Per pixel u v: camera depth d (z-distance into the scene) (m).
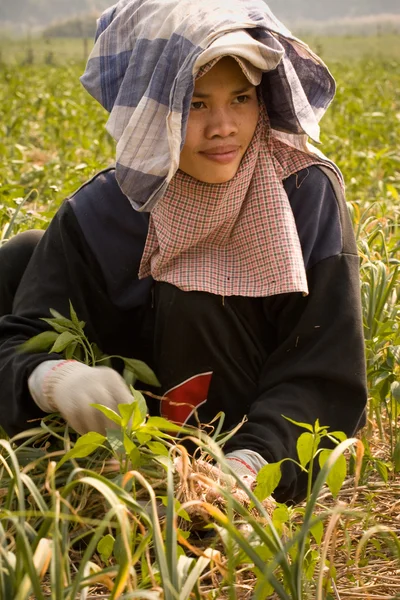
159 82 2.63
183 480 2.23
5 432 2.97
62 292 3.01
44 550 1.95
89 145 9.22
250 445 2.71
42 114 14.91
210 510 2.00
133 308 3.08
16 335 2.94
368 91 18.61
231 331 2.98
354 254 2.96
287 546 1.98
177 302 2.92
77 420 2.60
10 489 2.13
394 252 4.27
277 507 2.50
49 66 34.16
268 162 2.86
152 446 2.33
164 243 2.89
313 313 2.89
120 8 2.96
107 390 2.60
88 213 3.02
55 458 2.71
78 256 3.02
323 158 3.04
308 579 2.38
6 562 1.95
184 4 2.68
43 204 6.32
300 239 2.93
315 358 2.87
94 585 2.54
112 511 1.88
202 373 3.03
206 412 3.08
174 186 2.81
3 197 5.36
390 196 6.68
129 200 2.83
